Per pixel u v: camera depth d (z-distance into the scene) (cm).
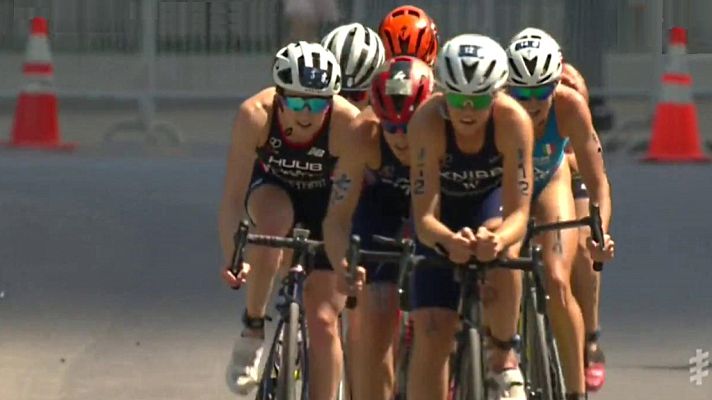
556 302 2027
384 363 1941
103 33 6112
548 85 1988
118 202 4122
